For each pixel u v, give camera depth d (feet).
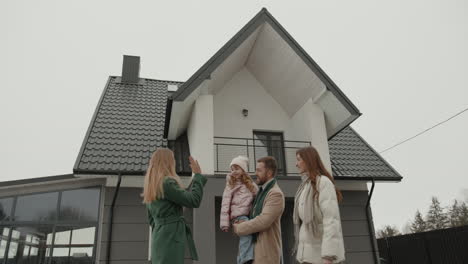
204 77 24.63
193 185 9.44
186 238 9.04
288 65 28.32
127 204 25.81
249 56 30.60
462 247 30.04
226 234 26.61
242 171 11.62
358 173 29.09
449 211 114.52
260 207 9.80
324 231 8.39
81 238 25.09
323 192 8.79
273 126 30.86
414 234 35.47
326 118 29.07
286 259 26.99
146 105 34.78
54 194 25.80
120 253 24.50
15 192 25.25
